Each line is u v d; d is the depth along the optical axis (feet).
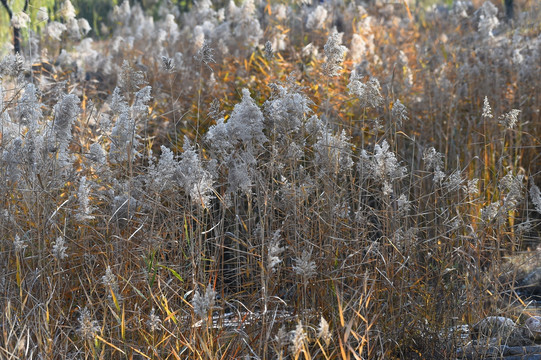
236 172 12.10
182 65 26.03
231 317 12.00
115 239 11.73
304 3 30.66
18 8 25.31
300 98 12.70
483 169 20.10
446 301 12.64
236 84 23.85
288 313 11.78
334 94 21.89
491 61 26.86
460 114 23.21
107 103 19.38
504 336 12.84
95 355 10.05
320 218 12.21
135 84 13.65
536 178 22.07
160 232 12.09
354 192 13.33
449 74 26.12
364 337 10.54
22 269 11.46
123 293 11.35
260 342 10.29
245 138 12.19
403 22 34.86
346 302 11.70
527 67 25.11
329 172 12.77
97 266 12.14
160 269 11.80
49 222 11.64
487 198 18.48
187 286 11.77
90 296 11.14
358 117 21.85
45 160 12.12
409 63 28.63
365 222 12.87
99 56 30.35
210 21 35.63
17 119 14.44
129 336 11.13
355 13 32.91
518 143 21.48
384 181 12.32
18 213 12.51
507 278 13.58
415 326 12.44
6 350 9.32
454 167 20.03
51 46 27.73
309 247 12.04
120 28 38.06
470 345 12.48
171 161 11.71
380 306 12.03
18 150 12.44
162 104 23.38
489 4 27.32
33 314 10.82
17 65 14.43
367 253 11.96
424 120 23.11
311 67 24.16
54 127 12.82
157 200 11.92
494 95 24.11
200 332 10.91
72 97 12.80
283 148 13.02
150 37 32.55
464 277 12.72
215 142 12.36
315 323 11.48
